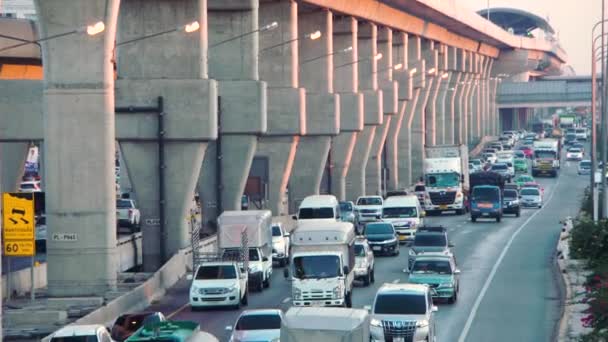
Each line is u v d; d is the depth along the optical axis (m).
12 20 136.62
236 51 126.56
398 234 128.25
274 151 148.12
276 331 58.50
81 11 86.62
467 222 157.25
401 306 62.34
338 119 160.88
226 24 126.44
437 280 81.50
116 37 107.69
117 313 75.38
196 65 107.12
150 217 106.38
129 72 107.12
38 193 120.75
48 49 87.25
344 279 78.00
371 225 117.00
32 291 81.75
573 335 64.06
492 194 157.75
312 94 160.50
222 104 125.12
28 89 109.12
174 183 106.38
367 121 188.50
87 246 87.62
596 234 105.06
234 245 91.75
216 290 79.94
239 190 127.25
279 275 104.19
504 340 66.38
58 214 87.81
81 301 82.19
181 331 50.62
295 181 162.12
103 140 87.94
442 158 170.12
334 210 124.12
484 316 75.94
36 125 109.25
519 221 158.88
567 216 166.00
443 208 169.25
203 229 127.25
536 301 82.69
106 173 88.12
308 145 161.75
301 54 165.38
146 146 106.19
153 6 106.88
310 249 79.12
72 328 54.22
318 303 77.38
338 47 178.62
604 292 62.47
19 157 119.62
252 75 126.75
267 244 95.69
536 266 105.50
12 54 135.88
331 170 175.75
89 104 87.50
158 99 105.50
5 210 78.88
